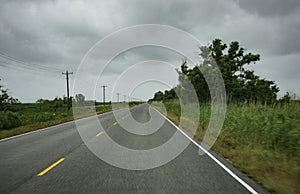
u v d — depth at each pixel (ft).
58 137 46.21
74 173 21.76
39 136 49.06
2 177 20.89
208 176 20.68
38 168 23.65
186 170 22.53
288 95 47.29
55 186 18.42
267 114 38.75
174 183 18.92
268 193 16.88
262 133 34.99
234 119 46.62
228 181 19.36
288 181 19.45
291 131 29.60
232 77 92.79
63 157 28.43
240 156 27.71
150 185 18.49
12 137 49.37
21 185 18.75
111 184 18.78
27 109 163.12
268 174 21.16
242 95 90.84
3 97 136.05
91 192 17.15
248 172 21.74
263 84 94.99
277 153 27.32
